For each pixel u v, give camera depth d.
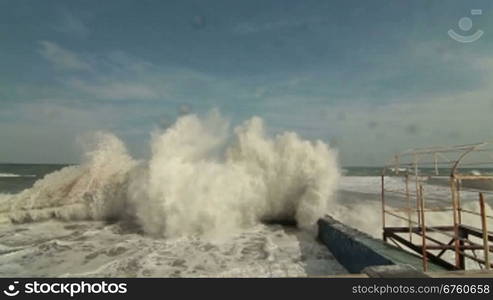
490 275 3.44
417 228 6.43
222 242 7.85
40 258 6.50
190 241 7.94
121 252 6.95
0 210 10.86
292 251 7.01
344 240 6.03
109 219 10.97
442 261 4.47
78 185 11.66
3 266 5.98
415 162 5.25
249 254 6.78
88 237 8.38
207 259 6.43
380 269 3.64
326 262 6.24
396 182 26.66
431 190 17.14
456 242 4.18
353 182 26.58
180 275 5.48
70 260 6.36
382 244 5.12
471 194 15.87
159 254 6.77
